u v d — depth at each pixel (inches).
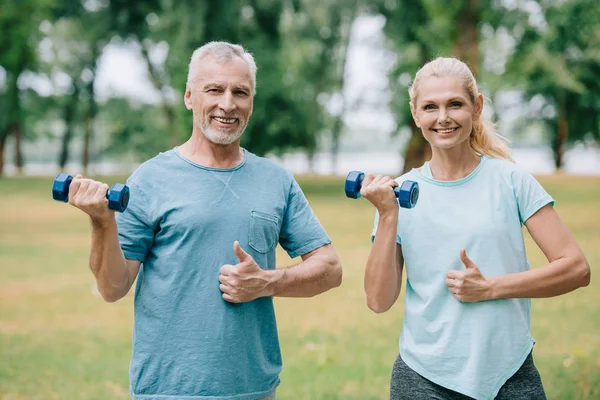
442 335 105.7
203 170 109.0
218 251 105.3
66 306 278.5
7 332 241.3
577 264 103.7
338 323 246.1
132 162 1927.9
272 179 113.2
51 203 736.3
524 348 105.3
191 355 103.7
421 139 957.2
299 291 111.3
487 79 1136.8
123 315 265.1
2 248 424.8
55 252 410.3
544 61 1076.5
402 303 276.5
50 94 1526.8
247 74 110.0
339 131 1594.5
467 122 108.0
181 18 788.0
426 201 109.8
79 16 1121.4
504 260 105.8
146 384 104.7
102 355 215.2
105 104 1697.8
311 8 1144.2
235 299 104.0
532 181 108.3
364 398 175.6
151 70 1209.4
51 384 188.4
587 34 1076.5
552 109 1437.0
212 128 108.4
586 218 516.1
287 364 201.2
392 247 107.3
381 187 105.5
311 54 1284.4
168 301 104.8
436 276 107.0
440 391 105.6
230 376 104.3
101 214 99.0
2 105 1328.7
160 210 106.6
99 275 103.7
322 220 546.0
